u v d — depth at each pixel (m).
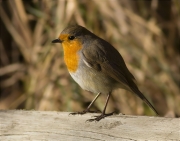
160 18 12.54
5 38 13.02
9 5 12.64
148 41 11.91
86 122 6.53
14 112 6.93
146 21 12.15
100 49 8.28
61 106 11.28
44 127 6.56
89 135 6.29
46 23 12.03
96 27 11.95
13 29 12.55
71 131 6.42
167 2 12.79
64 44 8.31
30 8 12.40
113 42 11.95
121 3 12.17
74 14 11.81
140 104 11.29
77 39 8.24
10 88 12.76
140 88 11.54
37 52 12.12
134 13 12.16
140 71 11.66
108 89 8.36
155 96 11.67
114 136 6.17
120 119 6.48
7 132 6.66
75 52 8.23
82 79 8.26
